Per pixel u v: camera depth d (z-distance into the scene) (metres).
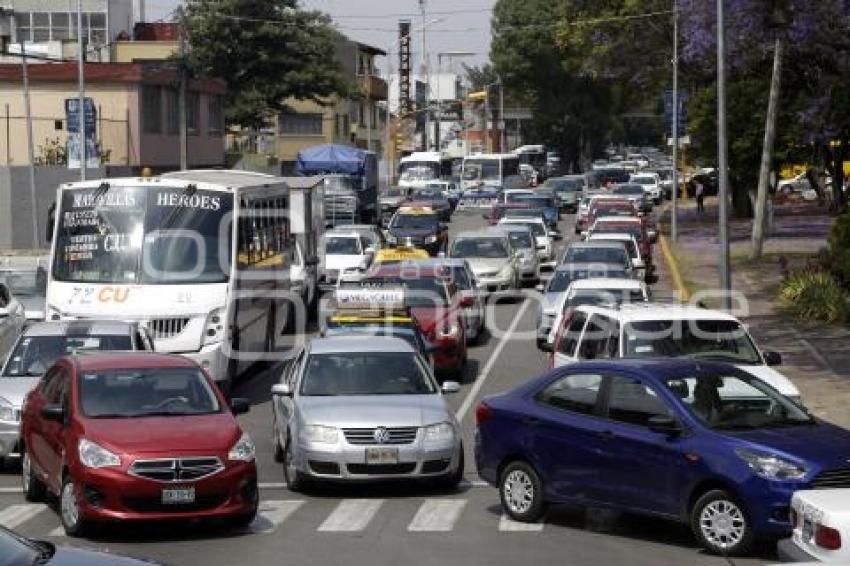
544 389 29.58
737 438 26.00
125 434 28.61
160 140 117.62
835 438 26.31
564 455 28.58
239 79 158.38
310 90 160.50
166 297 46.16
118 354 32.59
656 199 164.88
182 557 26.70
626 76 132.25
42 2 171.12
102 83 111.62
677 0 88.06
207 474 28.19
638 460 27.12
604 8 130.75
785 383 34.47
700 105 106.56
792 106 99.94
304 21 159.38
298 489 33.59
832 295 64.25
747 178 107.56
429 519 30.19
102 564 16.77
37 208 106.12
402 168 172.38
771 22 72.69
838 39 75.38
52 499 32.81
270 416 46.31
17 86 112.25
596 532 28.75
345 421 32.31
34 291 63.72
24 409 33.47
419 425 32.47
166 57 160.88
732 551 25.80
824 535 20.38
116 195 47.38
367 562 26.12
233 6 155.00
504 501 29.95
